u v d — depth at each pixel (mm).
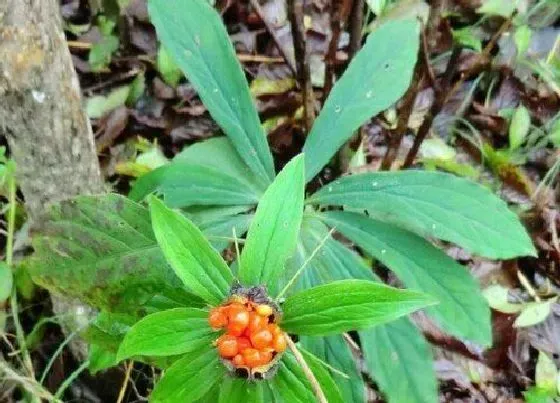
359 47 462
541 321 508
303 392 245
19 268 434
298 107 575
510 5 612
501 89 612
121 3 609
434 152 564
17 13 299
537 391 474
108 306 304
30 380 392
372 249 358
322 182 533
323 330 232
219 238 323
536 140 600
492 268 525
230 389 251
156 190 365
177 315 237
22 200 494
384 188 364
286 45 609
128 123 576
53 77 329
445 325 345
